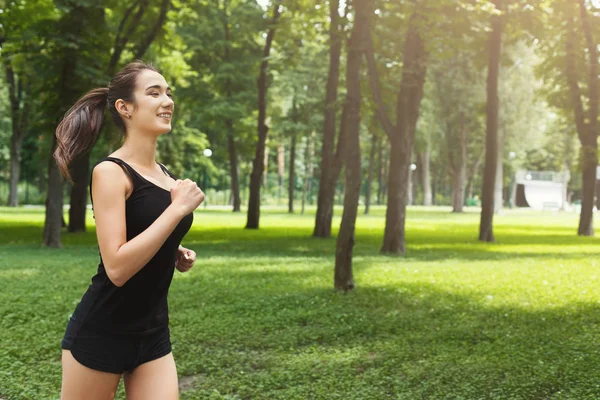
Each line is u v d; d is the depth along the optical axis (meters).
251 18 35.59
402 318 9.07
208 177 67.31
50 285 11.66
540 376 6.14
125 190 2.85
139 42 22.28
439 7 14.92
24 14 21.50
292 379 6.18
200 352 7.14
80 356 2.87
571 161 72.19
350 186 11.37
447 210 66.56
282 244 21.95
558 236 28.75
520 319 9.06
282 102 48.44
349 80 11.26
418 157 84.50
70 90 19.44
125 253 2.70
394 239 19.03
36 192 62.94
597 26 28.42
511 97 50.34
